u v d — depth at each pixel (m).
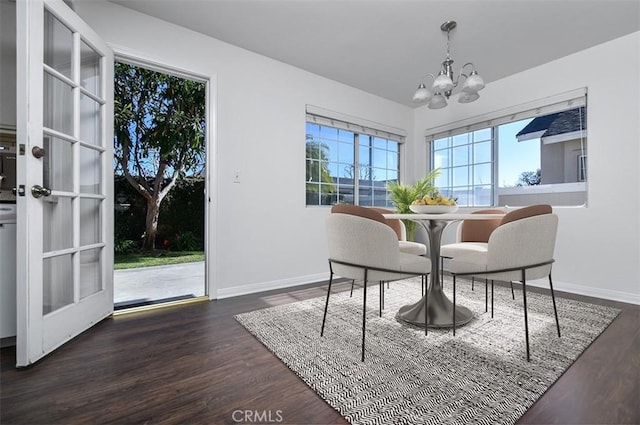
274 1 2.25
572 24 2.47
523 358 1.58
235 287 2.84
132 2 2.26
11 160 2.11
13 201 1.84
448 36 2.67
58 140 1.82
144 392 1.30
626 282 2.61
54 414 1.15
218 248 2.74
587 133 2.84
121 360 1.58
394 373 1.44
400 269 1.74
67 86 1.87
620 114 2.65
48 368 1.50
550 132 3.21
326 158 3.73
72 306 1.82
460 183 4.04
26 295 1.50
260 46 2.88
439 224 2.21
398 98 4.21
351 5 2.28
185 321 2.15
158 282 3.74
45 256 1.64
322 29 2.60
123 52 2.31
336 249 1.81
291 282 3.23
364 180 4.11
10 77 2.11
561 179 3.13
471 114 3.81
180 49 2.56
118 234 6.02
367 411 1.17
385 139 4.34
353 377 1.40
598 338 1.83
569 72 2.96
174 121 5.69
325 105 3.55
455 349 1.69
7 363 1.56
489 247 1.72
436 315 2.09
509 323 2.07
